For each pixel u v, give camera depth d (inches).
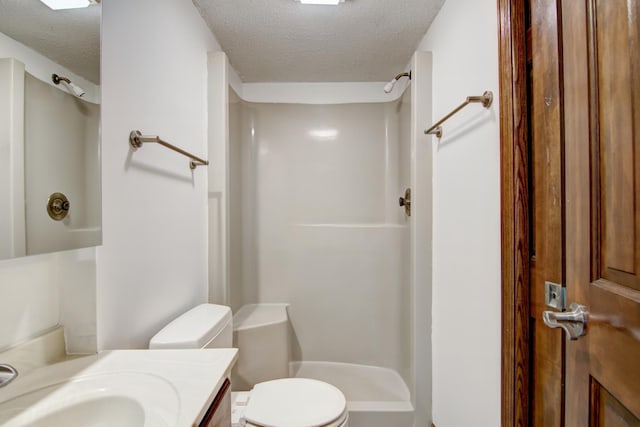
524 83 36.1
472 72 46.5
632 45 19.1
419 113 63.8
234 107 82.8
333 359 91.1
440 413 59.9
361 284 91.5
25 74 26.2
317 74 86.6
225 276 64.2
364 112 92.5
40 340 30.4
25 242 26.0
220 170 63.4
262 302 92.0
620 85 20.2
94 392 26.5
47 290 31.7
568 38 26.1
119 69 36.0
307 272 92.6
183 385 27.4
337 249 92.4
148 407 24.4
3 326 27.9
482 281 43.8
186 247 53.7
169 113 47.9
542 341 33.8
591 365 23.3
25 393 26.3
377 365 89.4
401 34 66.6
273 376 75.2
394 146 91.1
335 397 49.4
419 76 63.4
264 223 93.0
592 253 23.3
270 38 67.9
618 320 20.4
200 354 33.3
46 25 27.8
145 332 41.1
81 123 30.6
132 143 38.4
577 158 25.0
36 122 27.0
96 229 31.8
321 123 93.3
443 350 58.4
